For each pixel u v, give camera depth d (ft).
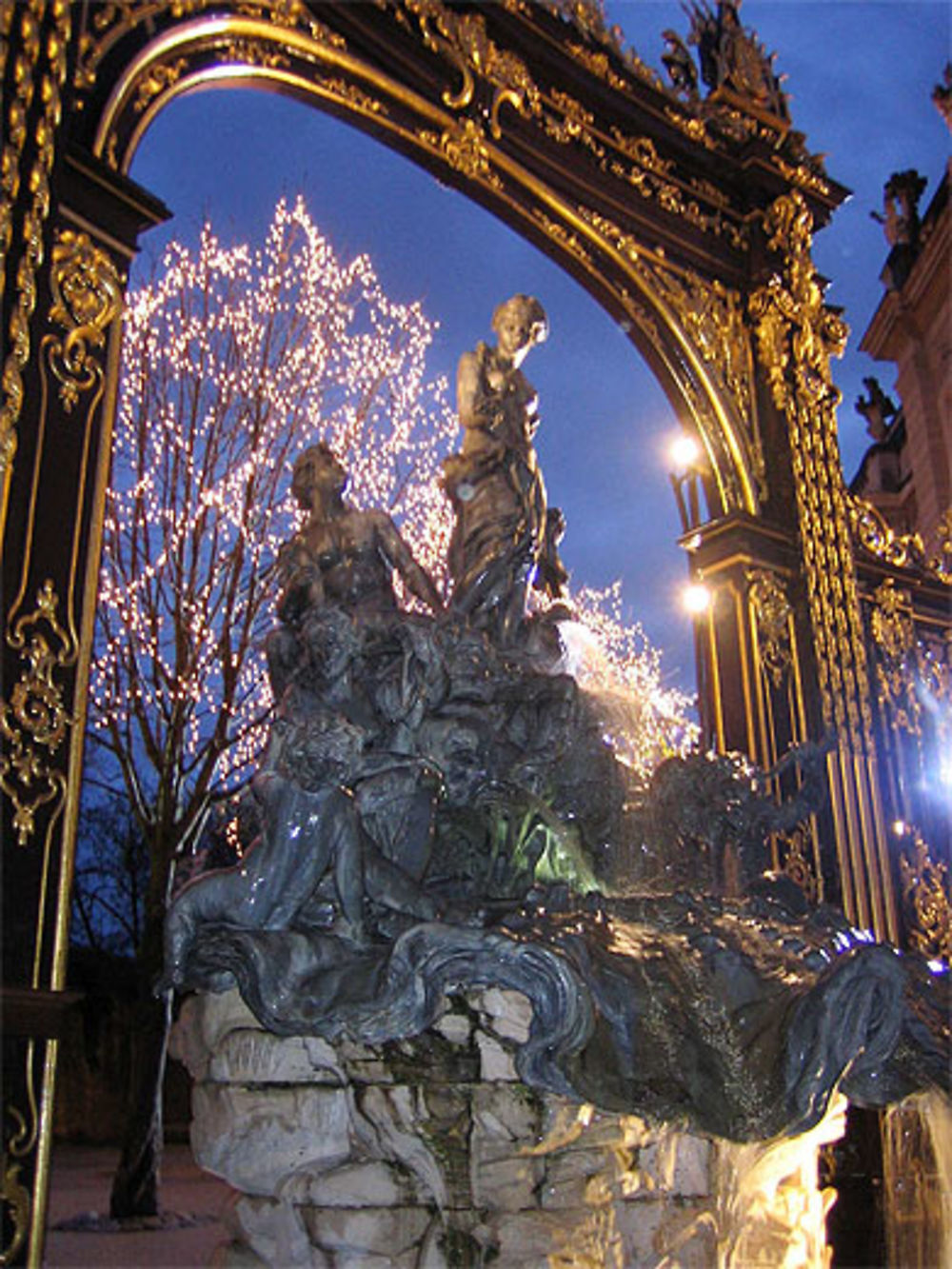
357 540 30.09
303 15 33.71
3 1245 19.85
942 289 70.90
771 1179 23.52
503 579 32.30
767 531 41.73
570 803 28.50
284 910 21.71
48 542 23.52
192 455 46.75
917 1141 29.96
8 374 23.27
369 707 26.84
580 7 41.42
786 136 46.14
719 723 40.29
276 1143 21.03
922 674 44.70
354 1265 20.16
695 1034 21.33
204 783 44.14
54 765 22.56
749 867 31.24
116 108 28.17
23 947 21.35
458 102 37.55
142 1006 40.91
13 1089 20.58
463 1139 20.81
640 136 42.91
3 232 23.88
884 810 41.50
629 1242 21.49
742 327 44.34
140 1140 39.17
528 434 34.22
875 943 21.48
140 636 47.55
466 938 20.27
